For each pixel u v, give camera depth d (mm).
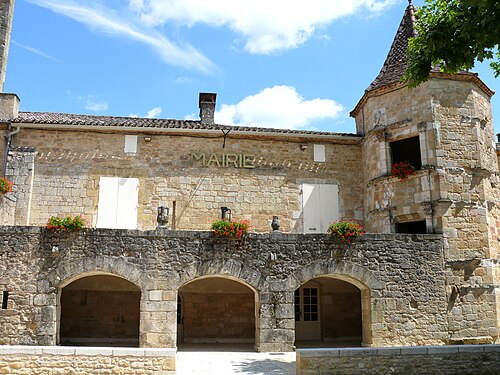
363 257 13898
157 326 12836
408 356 10062
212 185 16641
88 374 9422
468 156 15258
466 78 15742
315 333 17016
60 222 12898
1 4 18438
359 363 9867
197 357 12367
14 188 15562
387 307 13719
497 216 15742
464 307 14172
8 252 12758
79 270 12836
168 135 16766
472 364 10266
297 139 17469
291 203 16984
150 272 13062
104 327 16188
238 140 17141
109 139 16438
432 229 14711
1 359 9344
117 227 15859
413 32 17625
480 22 9305
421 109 15523
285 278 13508
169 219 16156
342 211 17203
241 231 13453
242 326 16625
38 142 16078
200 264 13250
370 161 16734
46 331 12461
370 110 16891
